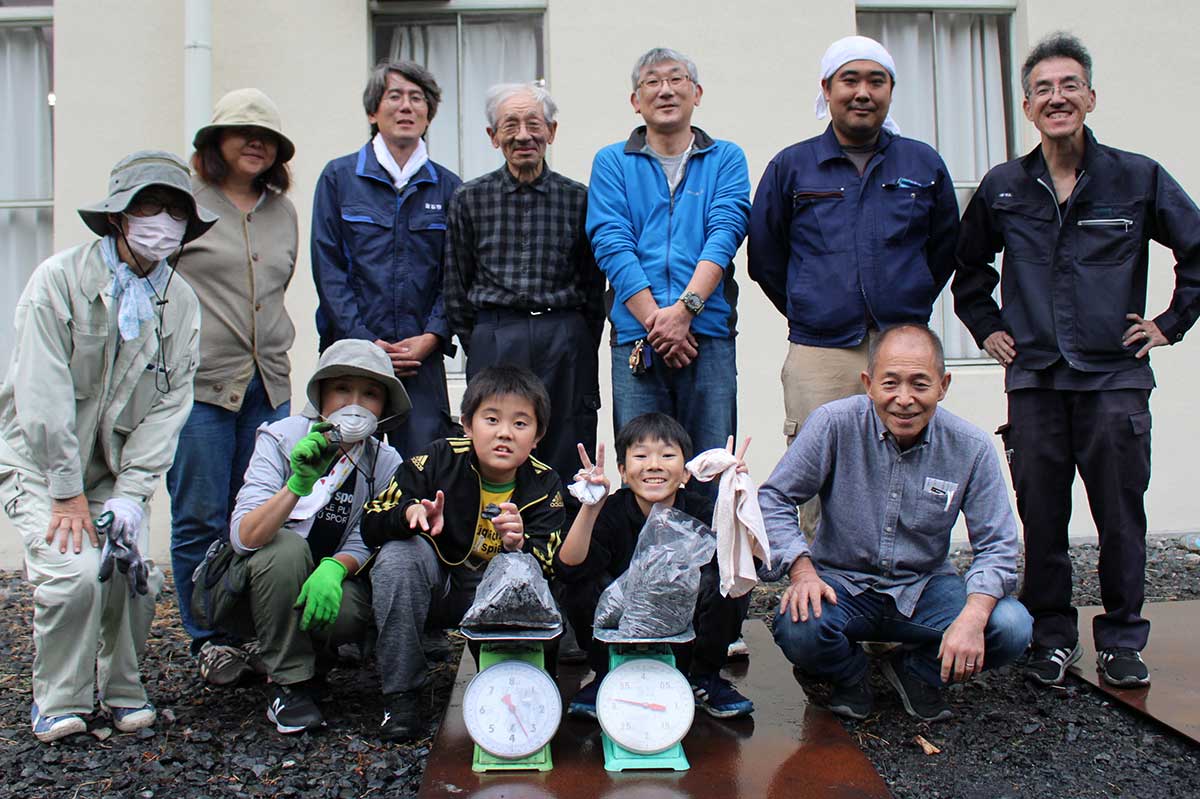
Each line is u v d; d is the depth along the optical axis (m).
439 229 3.87
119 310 3.06
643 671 2.87
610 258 3.62
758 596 4.51
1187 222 3.40
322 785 2.81
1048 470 3.50
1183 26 5.62
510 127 3.63
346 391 3.19
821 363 3.64
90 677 3.09
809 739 2.98
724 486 2.88
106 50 5.36
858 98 3.56
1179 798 2.78
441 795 2.65
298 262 5.35
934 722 3.23
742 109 5.48
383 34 5.56
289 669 3.12
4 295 5.65
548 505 3.15
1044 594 3.54
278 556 3.06
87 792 2.78
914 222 3.63
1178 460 5.59
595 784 2.71
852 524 3.25
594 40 5.43
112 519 2.97
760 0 5.48
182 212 3.08
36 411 2.95
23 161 5.62
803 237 3.69
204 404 3.60
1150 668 3.54
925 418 3.11
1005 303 3.60
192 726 3.17
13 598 4.71
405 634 3.03
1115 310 3.39
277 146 3.78
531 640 2.83
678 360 3.55
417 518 2.96
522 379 3.06
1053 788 2.84
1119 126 5.60
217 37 5.32
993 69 5.80
